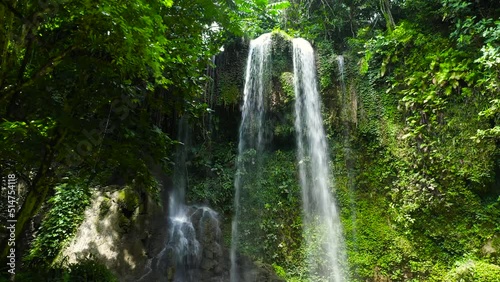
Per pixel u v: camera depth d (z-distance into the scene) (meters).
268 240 8.30
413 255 7.32
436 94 7.75
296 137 9.52
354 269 7.76
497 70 6.59
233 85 9.77
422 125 7.78
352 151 8.87
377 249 7.76
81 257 6.26
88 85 4.52
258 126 9.59
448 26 8.45
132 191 7.30
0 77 3.44
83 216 7.23
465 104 7.44
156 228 7.39
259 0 4.06
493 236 6.77
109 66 4.27
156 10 3.27
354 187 8.60
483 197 7.15
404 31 8.59
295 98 9.30
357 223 8.21
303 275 7.92
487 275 6.30
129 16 3.00
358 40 9.53
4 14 3.26
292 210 8.77
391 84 8.72
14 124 3.40
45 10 3.30
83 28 3.62
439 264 7.06
